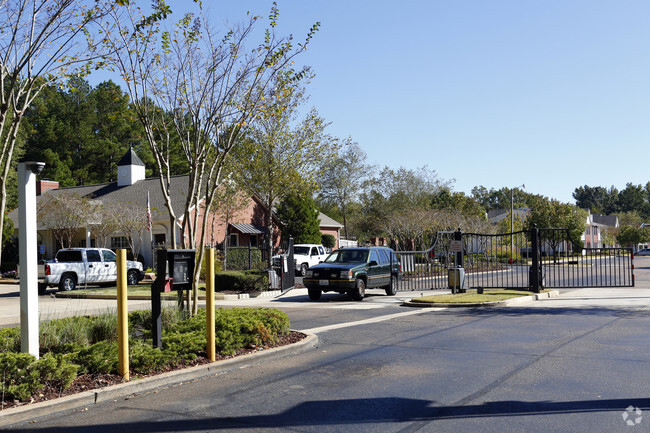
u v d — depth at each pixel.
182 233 9.84
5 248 36.34
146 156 61.12
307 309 16.20
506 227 54.94
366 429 5.53
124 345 7.22
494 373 7.73
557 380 7.26
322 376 7.81
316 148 30.42
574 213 59.50
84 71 9.26
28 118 59.38
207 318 8.42
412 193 57.69
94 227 33.75
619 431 5.27
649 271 37.00
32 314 6.94
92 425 5.79
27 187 6.96
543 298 18.80
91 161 64.12
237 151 29.48
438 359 8.77
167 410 6.29
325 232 52.97
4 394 6.21
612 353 8.91
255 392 7.01
